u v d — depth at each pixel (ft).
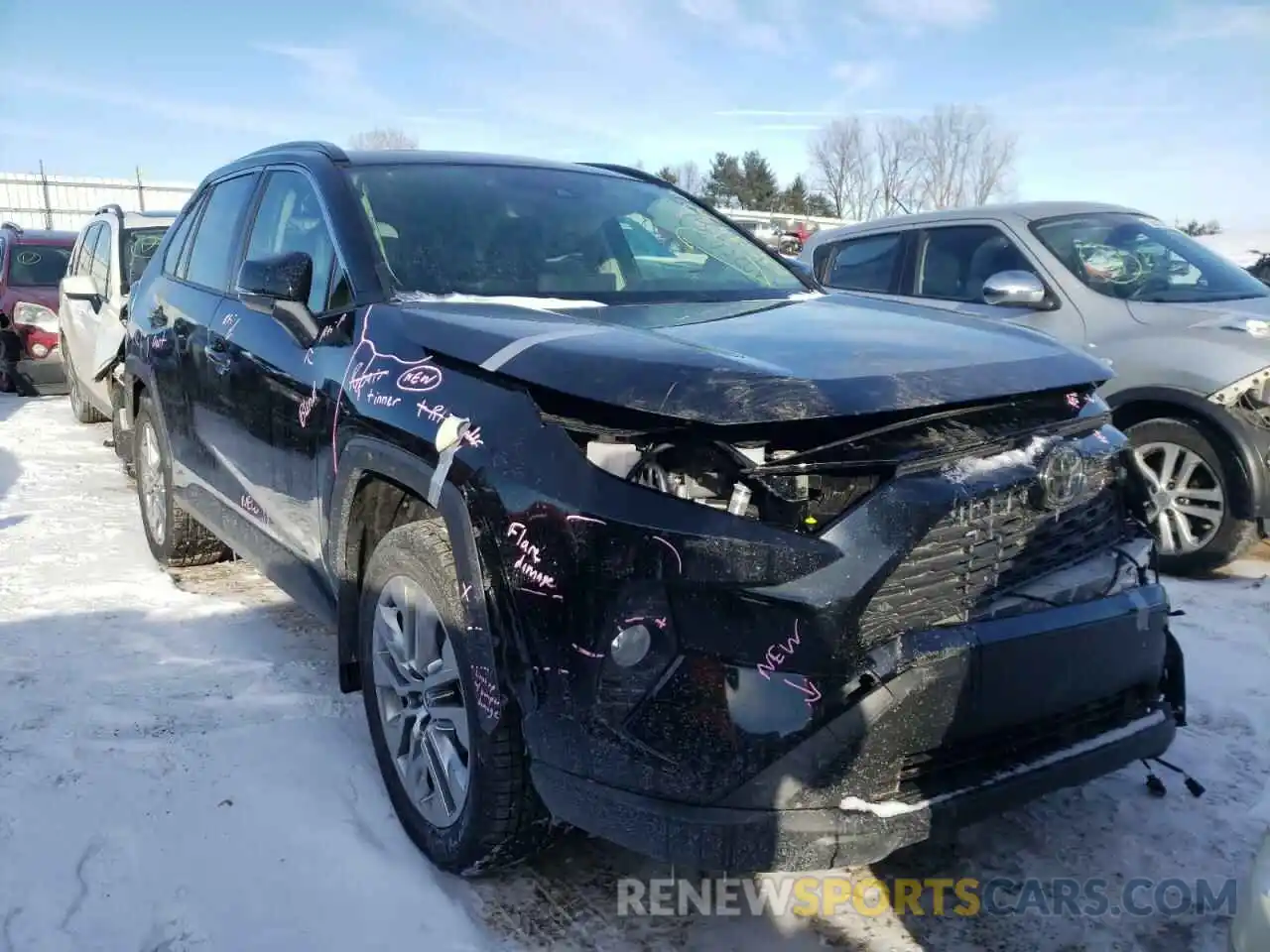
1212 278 19.51
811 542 6.99
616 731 7.26
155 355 16.05
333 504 10.04
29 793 10.05
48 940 8.14
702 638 7.02
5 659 13.21
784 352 8.23
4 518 20.35
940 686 7.26
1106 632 8.18
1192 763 11.10
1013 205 21.45
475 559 7.92
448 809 8.80
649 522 7.11
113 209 26.71
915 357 8.21
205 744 11.02
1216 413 16.65
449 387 8.59
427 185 12.16
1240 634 14.61
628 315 9.87
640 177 14.48
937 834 7.31
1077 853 9.55
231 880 8.86
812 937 8.38
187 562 16.98
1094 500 8.73
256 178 14.25
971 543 7.52
